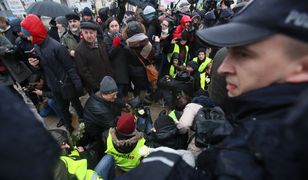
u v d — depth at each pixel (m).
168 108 3.75
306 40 0.42
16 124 0.35
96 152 2.46
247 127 0.49
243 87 0.53
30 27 2.44
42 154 0.36
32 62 2.85
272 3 0.45
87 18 3.93
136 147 2.21
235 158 0.46
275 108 0.48
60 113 3.34
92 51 2.84
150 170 0.59
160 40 4.04
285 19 0.42
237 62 0.54
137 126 2.80
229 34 0.52
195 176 0.61
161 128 1.96
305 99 0.29
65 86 2.79
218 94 1.33
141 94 3.64
